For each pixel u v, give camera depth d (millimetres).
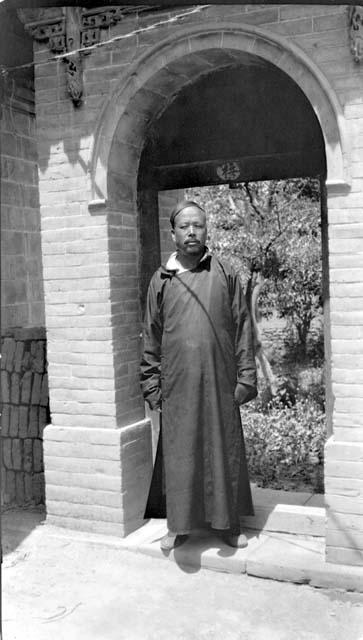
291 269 6934
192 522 4266
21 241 6340
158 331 4457
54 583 4121
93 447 4723
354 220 3932
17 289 6246
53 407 4863
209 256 4340
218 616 3715
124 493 4684
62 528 4867
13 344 5406
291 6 4027
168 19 4359
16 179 6289
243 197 7016
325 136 3975
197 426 4246
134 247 4945
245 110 4648
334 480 4051
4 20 4773
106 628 3605
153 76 4449
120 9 4434
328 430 4441
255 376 4371
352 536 4027
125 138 4711
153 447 5090
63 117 4680
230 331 4352
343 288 3975
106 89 4562
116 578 4184
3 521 5027
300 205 6871
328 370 4434
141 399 5004
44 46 4707
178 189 5379
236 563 4215
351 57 3908
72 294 4734
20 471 5352
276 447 6457
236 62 4551
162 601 3896
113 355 4664
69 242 4719
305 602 3863
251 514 4535
